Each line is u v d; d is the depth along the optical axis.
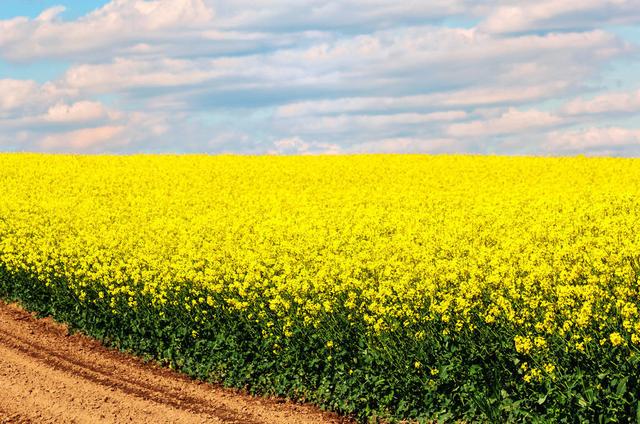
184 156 53.94
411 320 12.09
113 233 23.31
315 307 13.20
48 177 41.28
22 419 12.02
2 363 15.42
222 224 25.19
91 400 13.12
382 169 45.34
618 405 8.88
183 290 15.70
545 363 10.00
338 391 12.34
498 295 12.88
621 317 10.73
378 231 22.66
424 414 10.96
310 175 43.12
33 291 19.38
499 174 41.81
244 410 12.70
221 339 14.06
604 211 24.25
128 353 16.36
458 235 20.59
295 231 22.39
